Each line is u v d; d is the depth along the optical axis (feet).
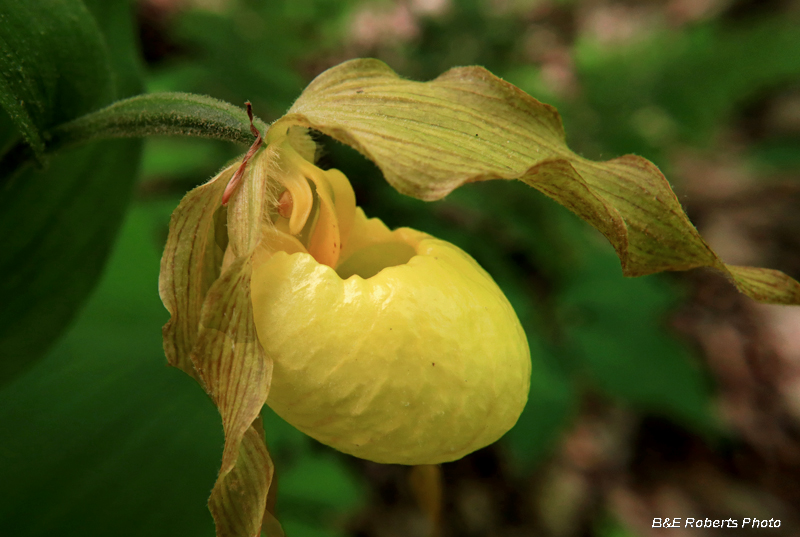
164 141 1.29
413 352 0.61
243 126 0.64
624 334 1.34
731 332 1.81
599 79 1.46
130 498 0.75
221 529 0.62
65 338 0.85
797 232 2.07
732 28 1.50
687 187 2.26
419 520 1.29
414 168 0.61
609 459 1.48
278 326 0.61
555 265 1.41
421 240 0.67
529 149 0.63
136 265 0.96
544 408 1.19
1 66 0.64
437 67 1.60
